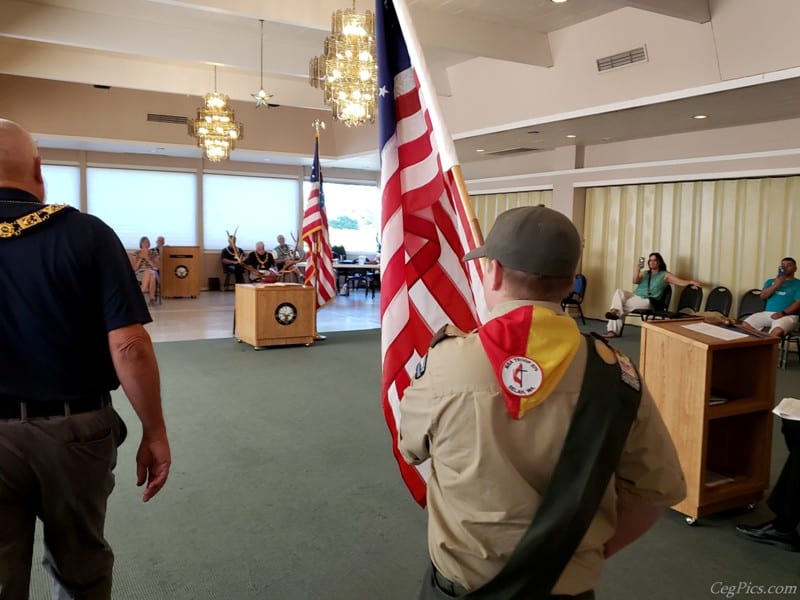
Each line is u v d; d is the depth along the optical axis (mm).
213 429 4379
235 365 6523
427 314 1915
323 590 2414
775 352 3076
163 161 14492
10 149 1499
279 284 7684
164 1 5852
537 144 10352
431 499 1093
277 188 15945
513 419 982
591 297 10727
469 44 7324
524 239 1060
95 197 13953
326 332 8805
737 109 7250
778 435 4387
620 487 1079
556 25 7625
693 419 2945
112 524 2930
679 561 2652
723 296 8336
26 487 1450
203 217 15094
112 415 1606
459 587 1026
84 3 7297
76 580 1540
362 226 17281
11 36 7273
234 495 3277
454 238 1949
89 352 1527
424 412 1047
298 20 6402
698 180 9055
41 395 1448
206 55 8188
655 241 9703
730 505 3070
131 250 14352
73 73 9555
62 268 1465
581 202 10695
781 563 2643
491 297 1145
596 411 979
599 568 1053
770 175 8203
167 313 10766
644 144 9664
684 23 6434
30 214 1477
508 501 972
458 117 9602
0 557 1398
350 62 6070
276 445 4062
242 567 2568
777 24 5668
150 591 2383
